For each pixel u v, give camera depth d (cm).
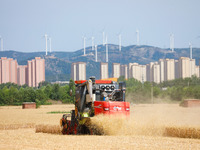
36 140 3741
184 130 4012
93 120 4106
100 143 3272
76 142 3384
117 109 4153
